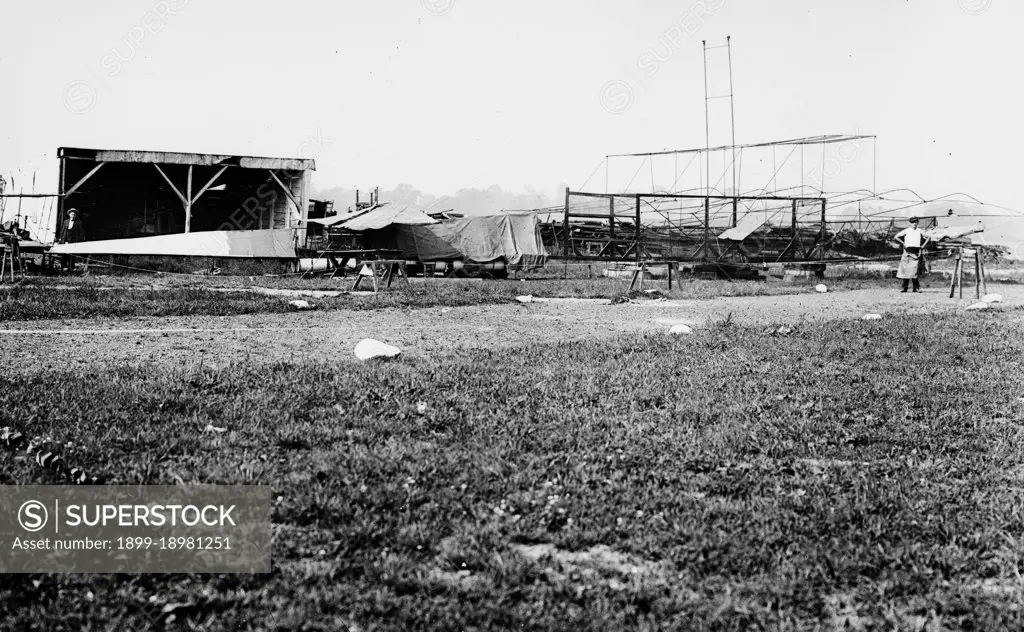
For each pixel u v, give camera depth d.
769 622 3.07
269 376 6.88
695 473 4.66
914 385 7.03
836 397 6.53
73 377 6.57
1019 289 23.16
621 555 3.64
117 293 15.56
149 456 4.61
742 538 3.71
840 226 30.88
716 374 7.41
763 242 29.11
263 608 3.09
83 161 32.66
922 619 3.13
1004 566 3.57
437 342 9.98
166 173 35.22
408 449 4.86
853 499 4.23
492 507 4.07
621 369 7.56
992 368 7.89
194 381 6.49
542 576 3.37
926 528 3.90
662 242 28.78
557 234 30.56
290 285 21.83
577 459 4.78
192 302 13.96
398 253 29.44
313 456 4.70
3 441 4.72
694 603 3.17
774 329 10.88
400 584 3.24
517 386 6.69
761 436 5.36
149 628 2.95
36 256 28.34
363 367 7.42
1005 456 5.06
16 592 3.16
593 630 2.95
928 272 29.08
